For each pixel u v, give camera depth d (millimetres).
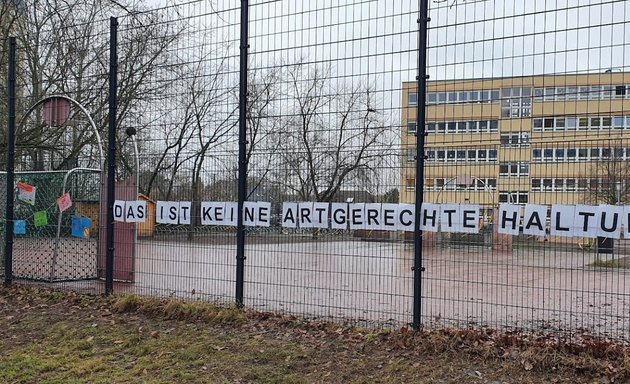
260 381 5070
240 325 6676
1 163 17484
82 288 8820
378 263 6445
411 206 6160
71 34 12875
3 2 16922
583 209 5414
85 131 17266
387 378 5008
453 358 5379
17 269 10234
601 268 5734
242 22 7211
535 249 5793
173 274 7934
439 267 6402
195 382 5051
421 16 6059
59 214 9617
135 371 5344
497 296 8000
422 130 6047
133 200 8422
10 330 6844
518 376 4926
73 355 5855
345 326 6449
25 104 15922
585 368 4930
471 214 5863
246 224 7105
